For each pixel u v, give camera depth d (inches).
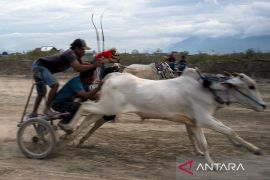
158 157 362.6
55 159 353.7
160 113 339.3
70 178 305.0
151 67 537.0
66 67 371.9
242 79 333.4
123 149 389.4
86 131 463.5
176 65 775.7
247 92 332.8
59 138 375.9
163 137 439.8
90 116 364.5
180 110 337.7
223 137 439.5
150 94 338.6
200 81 334.6
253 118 572.1
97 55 395.2
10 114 589.6
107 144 407.5
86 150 383.2
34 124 354.0
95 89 362.6
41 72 363.9
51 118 358.9
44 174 313.7
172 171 323.3
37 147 359.3
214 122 329.7
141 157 362.6
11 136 438.9
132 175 313.0
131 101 344.8
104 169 327.3
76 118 359.9
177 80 342.6
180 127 493.4
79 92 362.6
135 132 464.1
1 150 381.4
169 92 336.8
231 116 587.2
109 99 349.4
